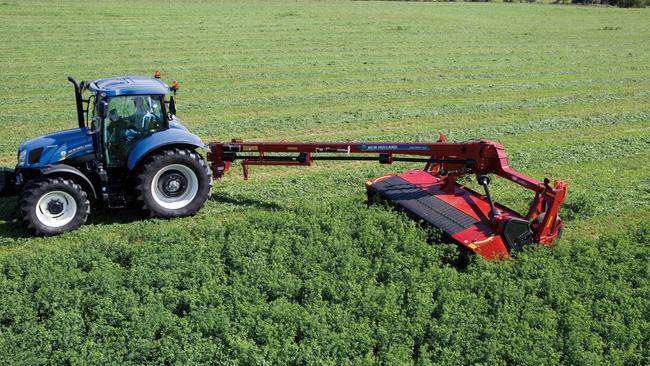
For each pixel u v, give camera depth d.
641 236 9.97
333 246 9.27
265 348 6.90
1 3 44.62
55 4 46.41
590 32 43.34
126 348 7.01
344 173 13.44
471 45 35.03
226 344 7.14
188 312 7.87
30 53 28.06
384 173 13.45
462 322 7.48
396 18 47.19
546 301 8.07
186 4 52.31
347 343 7.00
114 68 25.16
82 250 9.00
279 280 8.26
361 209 10.49
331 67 26.89
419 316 7.59
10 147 14.60
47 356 6.87
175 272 8.48
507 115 19.17
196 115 18.42
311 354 6.83
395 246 9.31
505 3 68.94
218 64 26.88
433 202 10.15
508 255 9.00
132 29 36.75
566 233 10.45
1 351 6.76
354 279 8.41
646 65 29.44
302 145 10.77
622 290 8.27
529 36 40.06
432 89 22.83
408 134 16.52
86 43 31.36
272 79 24.11
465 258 8.92
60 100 19.91
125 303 7.70
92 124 10.52
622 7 70.12
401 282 8.38
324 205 10.88
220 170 11.30
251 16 45.41
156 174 10.39
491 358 6.90
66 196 9.91
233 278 8.41
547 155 14.88
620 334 7.30
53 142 10.20
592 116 19.12
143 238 9.74
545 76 26.16
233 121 17.66
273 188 12.37
